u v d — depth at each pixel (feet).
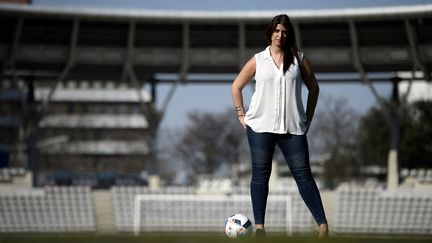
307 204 32.37
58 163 401.29
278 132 32.12
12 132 402.93
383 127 335.47
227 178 368.68
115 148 460.96
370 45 217.36
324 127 370.73
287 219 192.24
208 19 209.77
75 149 432.25
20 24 207.92
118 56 220.23
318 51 218.79
